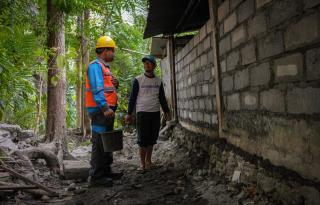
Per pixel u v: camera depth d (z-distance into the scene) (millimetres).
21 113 8758
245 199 3219
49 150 5363
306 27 2258
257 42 3117
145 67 5383
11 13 6297
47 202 3734
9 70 6355
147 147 5445
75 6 7000
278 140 2775
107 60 4543
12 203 3572
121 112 12703
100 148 4375
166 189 4137
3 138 5656
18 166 4676
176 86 8195
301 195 2400
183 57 7066
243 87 3549
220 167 4176
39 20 7348
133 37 11930
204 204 3486
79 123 11930
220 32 4301
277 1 2670
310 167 2295
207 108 5168
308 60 2256
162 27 7047
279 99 2725
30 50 6898
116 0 9180
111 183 4355
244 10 3396
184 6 5711
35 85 9133
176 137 7406
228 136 4148
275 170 2814
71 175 4719
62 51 6801
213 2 4445
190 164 5164
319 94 2148
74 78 10719
